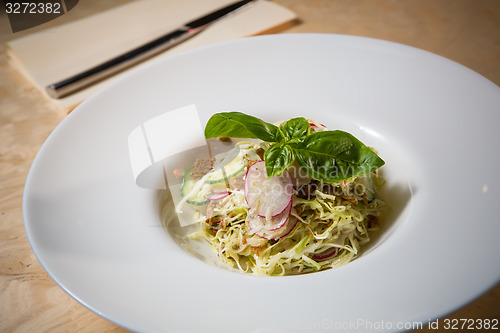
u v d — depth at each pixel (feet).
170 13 1.68
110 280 0.95
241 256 1.18
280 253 1.14
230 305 0.92
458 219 1.03
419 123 1.22
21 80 1.58
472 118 1.19
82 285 0.93
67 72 1.46
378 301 0.91
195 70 1.35
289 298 0.93
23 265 1.09
